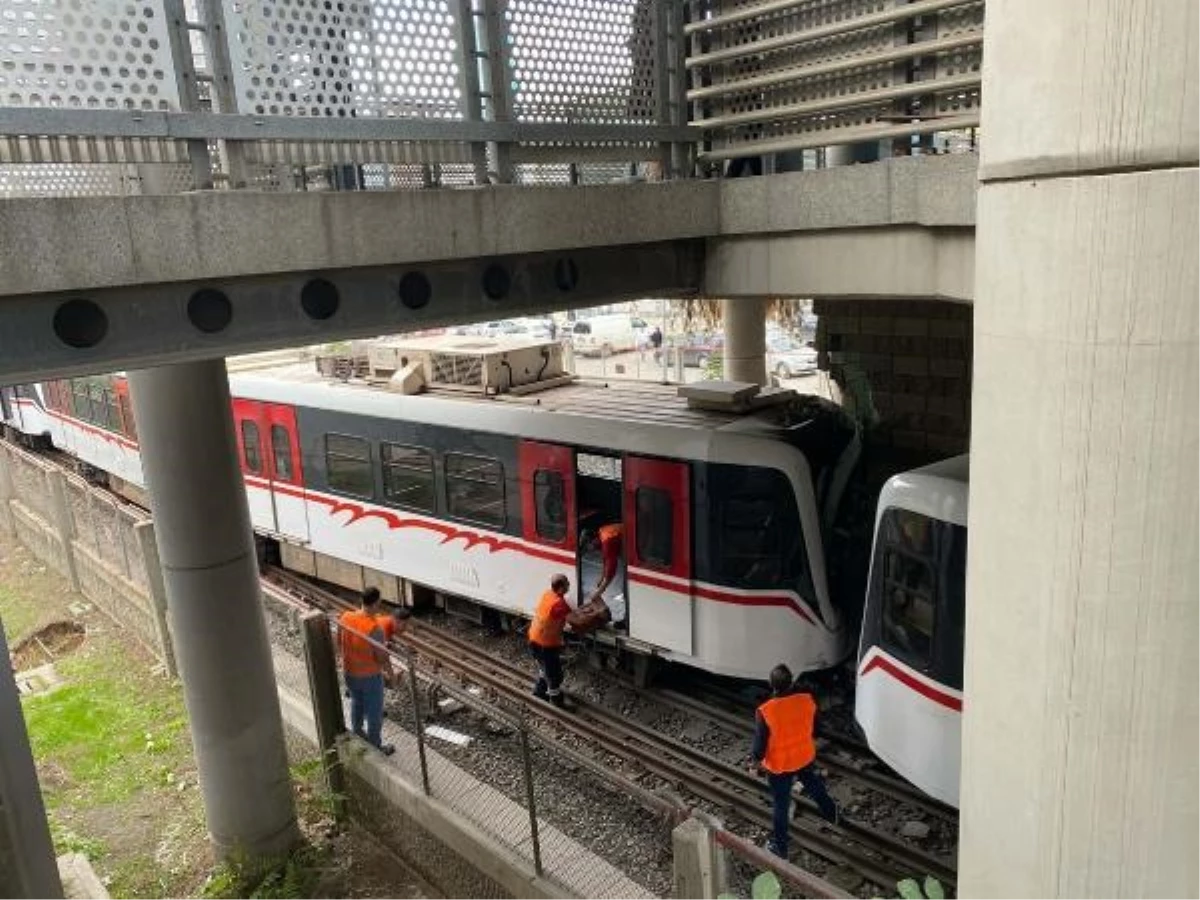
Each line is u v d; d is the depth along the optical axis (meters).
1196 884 3.10
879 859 7.60
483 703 7.27
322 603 14.36
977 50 6.00
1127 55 2.67
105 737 11.03
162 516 7.84
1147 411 2.83
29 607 15.27
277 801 8.68
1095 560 2.99
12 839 5.24
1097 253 2.81
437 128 5.88
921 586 6.83
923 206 6.11
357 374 14.20
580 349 43.16
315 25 5.32
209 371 7.64
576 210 6.57
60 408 21.31
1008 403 3.13
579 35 6.66
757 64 7.15
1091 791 3.13
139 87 4.74
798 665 9.52
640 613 10.30
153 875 8.72
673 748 9.52
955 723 6.63
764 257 7.39
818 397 11.01
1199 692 2.97
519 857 7.17
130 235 4.65
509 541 11.52
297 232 5.23
